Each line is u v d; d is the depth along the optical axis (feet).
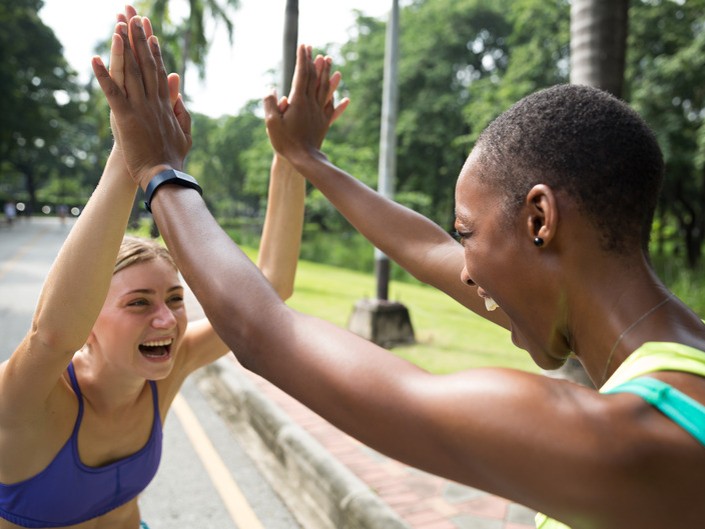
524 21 74.49
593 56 12.68
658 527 1.89
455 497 11.35
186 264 2.66
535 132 2.36
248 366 2.41
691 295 44.96
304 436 12.70
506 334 28.22
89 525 4.78
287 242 5.11
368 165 66.08
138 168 3.08
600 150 2.26
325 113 4.46
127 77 3.06
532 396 1.94
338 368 2.15
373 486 11.73
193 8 74.59
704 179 75.97
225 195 173.06
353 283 47.19
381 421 2.07
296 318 2.36
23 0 123.44
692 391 1.99
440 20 96.37
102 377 4.48
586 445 1.84
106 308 4.32
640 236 2.36
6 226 119.75
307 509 11.18
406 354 23.36
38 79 132.36
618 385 2.15
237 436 14.74
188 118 3.40
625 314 2.30
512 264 2.47
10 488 4.34
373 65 96.53
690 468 1.86
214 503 11.39
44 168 196.44
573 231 2.32
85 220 3.54
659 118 60.44
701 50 54.95
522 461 1.88
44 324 3.66
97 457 4.60
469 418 1.94
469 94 93.40
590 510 1.88
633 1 63.46
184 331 4.79
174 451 13.75
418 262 3.85
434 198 97.86
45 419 4.16
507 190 2.43
